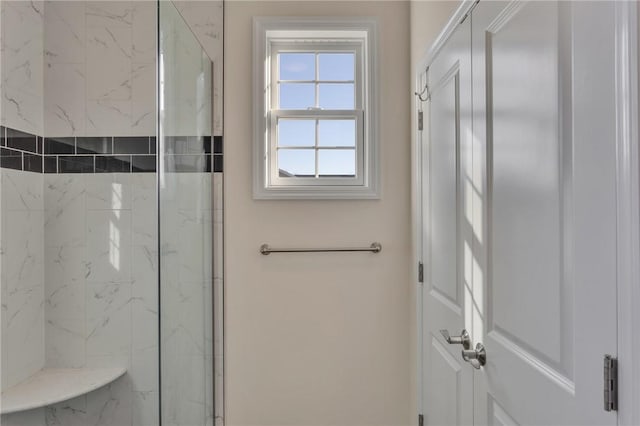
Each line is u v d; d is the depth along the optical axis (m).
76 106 1.98
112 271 1.99
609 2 0.60
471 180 1.18
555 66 0.76
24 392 1.73
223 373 2.01
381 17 2.04
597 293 0.63
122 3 1.98
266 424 2.02
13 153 1.77
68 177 1.98
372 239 2.03
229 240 2.02
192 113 1.67
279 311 2.03
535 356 0.84
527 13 0.86
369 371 2.04
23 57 1.83
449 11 1.42
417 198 1.84
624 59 0.57
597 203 0.63
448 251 1.41
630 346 0.56
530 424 0.85
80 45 1.98
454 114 1.34
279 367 2.03
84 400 1.99
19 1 1.80
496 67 1.02
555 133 0.76
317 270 2.03
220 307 2.01
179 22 1.49
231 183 2.01
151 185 1.99
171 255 1.41
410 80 2.03
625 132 0.57
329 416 2.03
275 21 2.01
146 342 1.99
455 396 1.36
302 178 2.09
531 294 0.85
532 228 0.85
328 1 2.04
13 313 1.78
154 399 2.00
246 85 2.02
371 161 2.03
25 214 1.85
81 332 1.99
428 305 1.69
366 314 2.04
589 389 0.65
